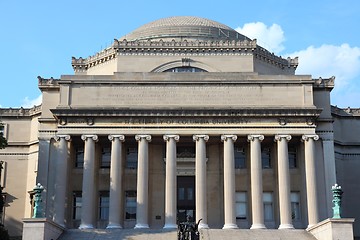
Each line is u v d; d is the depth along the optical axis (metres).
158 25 89.50
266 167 74.06
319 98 74.88
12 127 83.75
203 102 72.88
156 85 73.44
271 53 84.44
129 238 61.50
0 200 66.62
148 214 70.88
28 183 81.44
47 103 74.69
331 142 72.81
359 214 80.69
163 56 81.06
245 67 80.69
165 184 72.25
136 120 70.88
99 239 61.44
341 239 55.84
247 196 73.06
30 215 79.38
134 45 81.19
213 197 72.75
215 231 63.47
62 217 68.88
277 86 73.38
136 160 74.38
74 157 74.25
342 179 81.62
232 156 70.06
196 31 86.12
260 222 68.25
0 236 65.38
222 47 81.31
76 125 70.81
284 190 69.19
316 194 69.31
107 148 74.69
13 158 82.75
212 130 70.62
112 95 73.06
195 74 74.12
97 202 72.12
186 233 55.72
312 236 62.25
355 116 84.19
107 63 83.00
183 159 74.06
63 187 69.75
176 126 70.69
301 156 72.88
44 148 72.75
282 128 70.81
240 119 70.94
